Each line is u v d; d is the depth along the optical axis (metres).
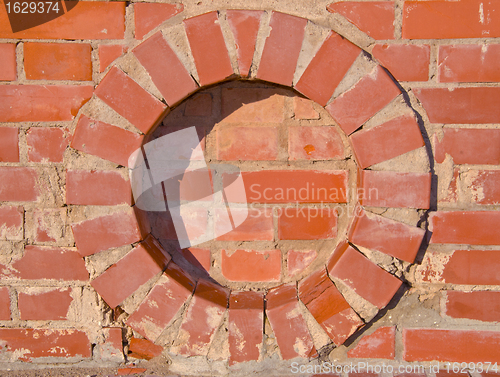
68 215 1.35
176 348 1.35
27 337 1.41
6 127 1.34
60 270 1.38
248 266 1.47
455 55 1.28
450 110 1.30
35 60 1.31
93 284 1.34
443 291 1.36
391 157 1.28
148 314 1.34
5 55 1.31
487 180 1.31
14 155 1.35
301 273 1.46
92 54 1.31
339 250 1.36
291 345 1.33
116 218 1.31
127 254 1.33
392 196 1.28
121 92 1.29
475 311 1.36
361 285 1.31
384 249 1.30
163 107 1.29
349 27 1.29
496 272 1.33
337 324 1.32
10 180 1.35
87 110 1.29
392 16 1.28
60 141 1.34
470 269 1.34
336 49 1.26
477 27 1.27
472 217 1.32
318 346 1.33
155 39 1.27
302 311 1.32
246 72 1.28
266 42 1.26
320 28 1.26
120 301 1.35
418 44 1.28
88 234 1.32
